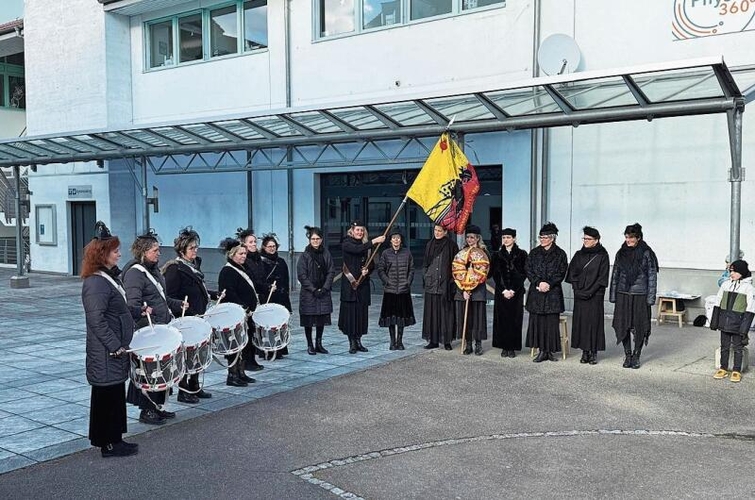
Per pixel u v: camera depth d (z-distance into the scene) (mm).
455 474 5496
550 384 8227
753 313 8078
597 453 5934
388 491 5176
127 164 18641
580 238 13312
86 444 6188
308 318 9883
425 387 8141
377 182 16484
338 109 12289
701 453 5922
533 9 13508
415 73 15289
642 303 8820
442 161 10234
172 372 6133
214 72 19000
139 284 6496
